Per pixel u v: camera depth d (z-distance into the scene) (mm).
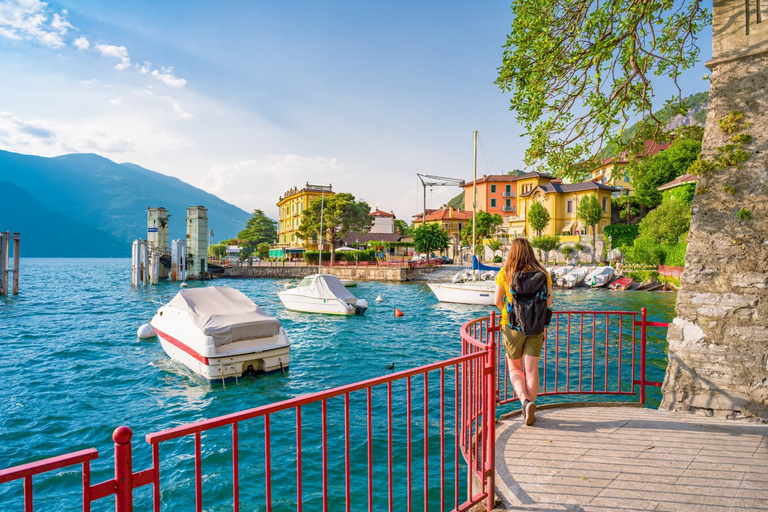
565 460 3906
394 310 29969
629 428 4629
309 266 64812
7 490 7164
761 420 4734
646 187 52281
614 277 41938
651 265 40531
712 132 5281
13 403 11109
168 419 10195
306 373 13875
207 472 7598
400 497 6496
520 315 4277
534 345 4461
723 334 4992
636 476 3617
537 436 4434
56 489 7199
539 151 7395
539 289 4309
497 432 4539
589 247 51938
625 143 7496
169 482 7289
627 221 55656
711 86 5352
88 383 12914
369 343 18688
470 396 3730
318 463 7789
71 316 27375
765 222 4844
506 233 65875
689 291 5246
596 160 7406
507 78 7094
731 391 4906
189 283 56125
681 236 38406
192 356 13406
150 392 12109
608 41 6352
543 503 3256
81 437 9133
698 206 5281
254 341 13711
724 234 5074
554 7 6551
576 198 57188
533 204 58031
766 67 4988
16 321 25172
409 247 75500
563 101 7043
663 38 7297
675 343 5301
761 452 4043
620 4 6188
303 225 66250
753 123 5020
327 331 21812
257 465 7805
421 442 8406
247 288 48688
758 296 4824
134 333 21094
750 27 5078
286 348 14039
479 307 31531
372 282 54469
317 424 9508
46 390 12227
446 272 58969
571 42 6641
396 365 14820
